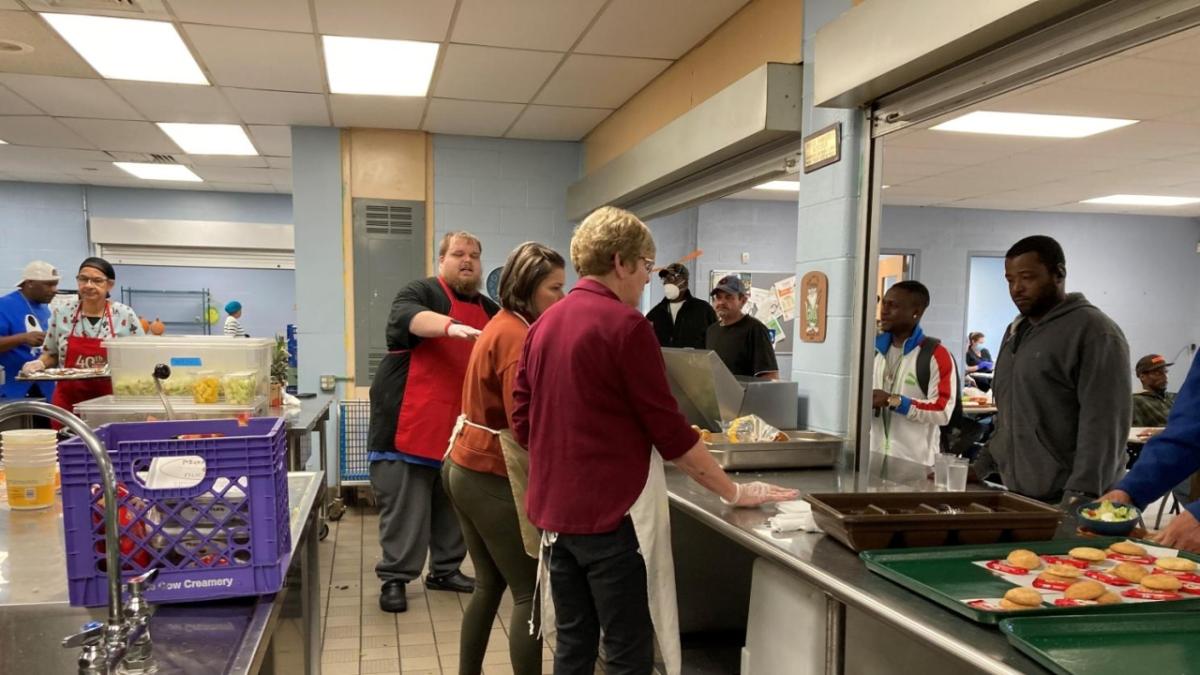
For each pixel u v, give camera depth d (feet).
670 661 5.23
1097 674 2.93
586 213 15.47
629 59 11.44
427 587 10.70
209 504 3.58
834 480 6.98
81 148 17.75
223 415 7.63
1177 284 18.35
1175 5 4.56
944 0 5.69
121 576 3.32
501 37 10.54
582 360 5.00
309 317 15.71
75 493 3.45
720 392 7.95
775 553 4.72
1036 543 4.53
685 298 13.91
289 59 11.43
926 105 6.63
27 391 13.41
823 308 8.01
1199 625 3.37
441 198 16.28
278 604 3.76
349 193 15.76
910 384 8.66
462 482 6.66
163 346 7.93
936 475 6.81
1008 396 6.88
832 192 7.82
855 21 6.77
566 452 5.10
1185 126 10.56
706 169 10.74
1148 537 4.81
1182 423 5.09
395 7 9.51
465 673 7.23
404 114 14.64
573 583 5.39
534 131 15.99
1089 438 6.05
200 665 3.08
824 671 4.94
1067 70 5.37
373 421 9.84
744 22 9.50
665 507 5.33
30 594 3.71
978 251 16.38
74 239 23.27
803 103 8.29
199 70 11.97
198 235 24.17
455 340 9.55
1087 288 17.83
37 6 9.41
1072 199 15.83
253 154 18.48
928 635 3.43
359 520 14.48
